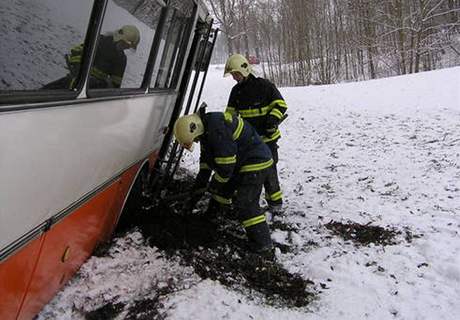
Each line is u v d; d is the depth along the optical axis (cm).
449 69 1570
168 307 321
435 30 3281
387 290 354
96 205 320
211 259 399
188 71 566
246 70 487
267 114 491
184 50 507
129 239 407
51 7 205
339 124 1052
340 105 1274
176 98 553
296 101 1392
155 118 445
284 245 440
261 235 413
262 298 346
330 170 701
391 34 3303
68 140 238
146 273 361
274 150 502
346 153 798
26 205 206
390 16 3095
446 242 423
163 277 359
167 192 580
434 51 3175
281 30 3588
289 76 3259
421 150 765
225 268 387
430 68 3169
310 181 650
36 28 199
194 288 347
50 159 221
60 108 221
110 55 283
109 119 298
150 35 359
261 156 419
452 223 463
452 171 636
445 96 1209
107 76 286
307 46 3152
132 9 304
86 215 303
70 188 258
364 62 3450
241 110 498
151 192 507
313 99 1406
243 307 329
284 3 3359
